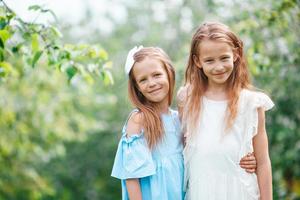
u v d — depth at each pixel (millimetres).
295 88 6496
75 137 9188
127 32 13516
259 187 3117
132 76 3266
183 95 3264
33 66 3697
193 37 3111
